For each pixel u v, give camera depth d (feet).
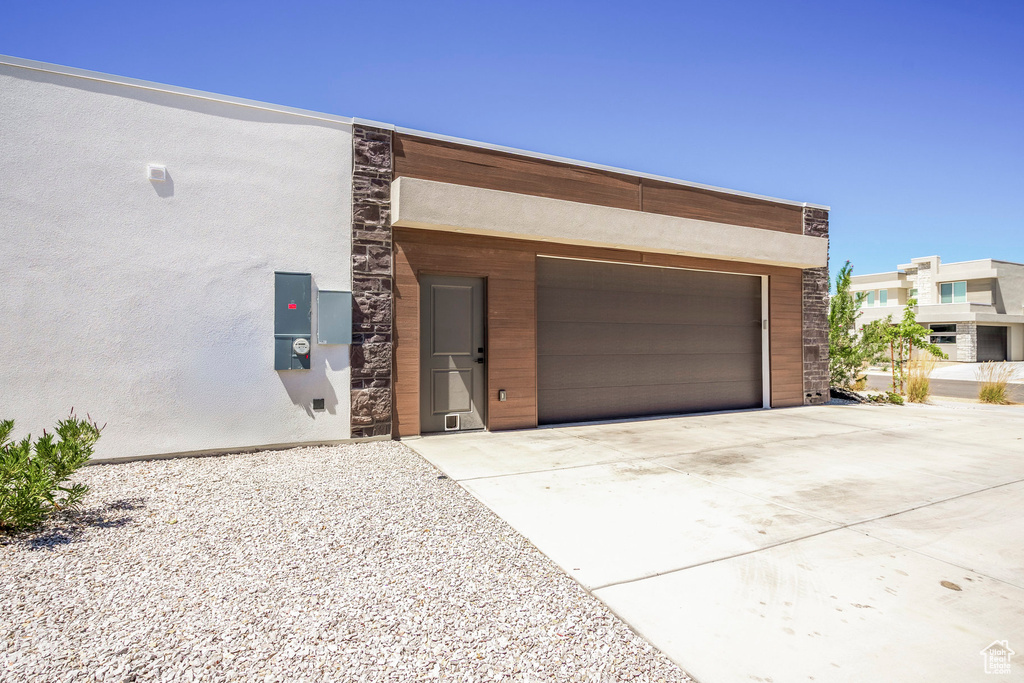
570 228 24.34
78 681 6.54
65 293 16.83
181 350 18.34
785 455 19.86
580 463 18.33
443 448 20.49
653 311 29.78
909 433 24.88
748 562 10.49
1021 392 48.26
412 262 22.30
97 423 17.17
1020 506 13.98
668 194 28.50
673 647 7.64
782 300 33.96
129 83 17.72
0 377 16.07
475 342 24.21
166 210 18.19
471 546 11.17
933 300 110.73
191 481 15.24
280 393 19.89
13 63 16.30
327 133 20.79
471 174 23.36
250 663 7.02
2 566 9.64
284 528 11.82
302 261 20.25
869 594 9.23
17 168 16.34
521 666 7.13
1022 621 8.38
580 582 9.62
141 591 8.95
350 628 7.97
